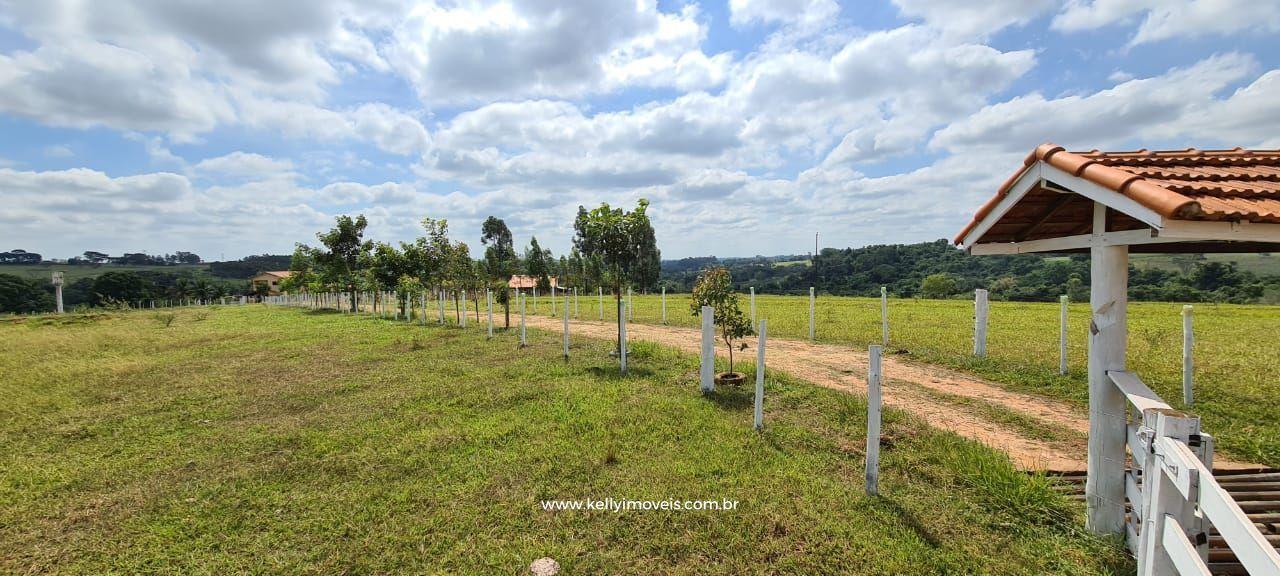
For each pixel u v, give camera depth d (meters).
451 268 20.36
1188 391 6.91
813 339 13.05
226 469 5.71
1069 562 3.55
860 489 4.71
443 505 4.69
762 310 22.30
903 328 14.80
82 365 12.45
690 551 3.92
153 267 115.94
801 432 6.16
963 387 8.27
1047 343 11.65
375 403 8.13
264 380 10.28
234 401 8.68
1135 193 2.87
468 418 7.18
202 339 17.47
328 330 19.19
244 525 4.51
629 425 6.53
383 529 4.34
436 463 5.62
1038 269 47.75
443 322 20.72
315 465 5.71
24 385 10.24
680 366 9.97
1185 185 2.93
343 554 4.02
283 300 64.06
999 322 16.47
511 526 4.31
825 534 4.04
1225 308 22.23
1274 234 2.76
